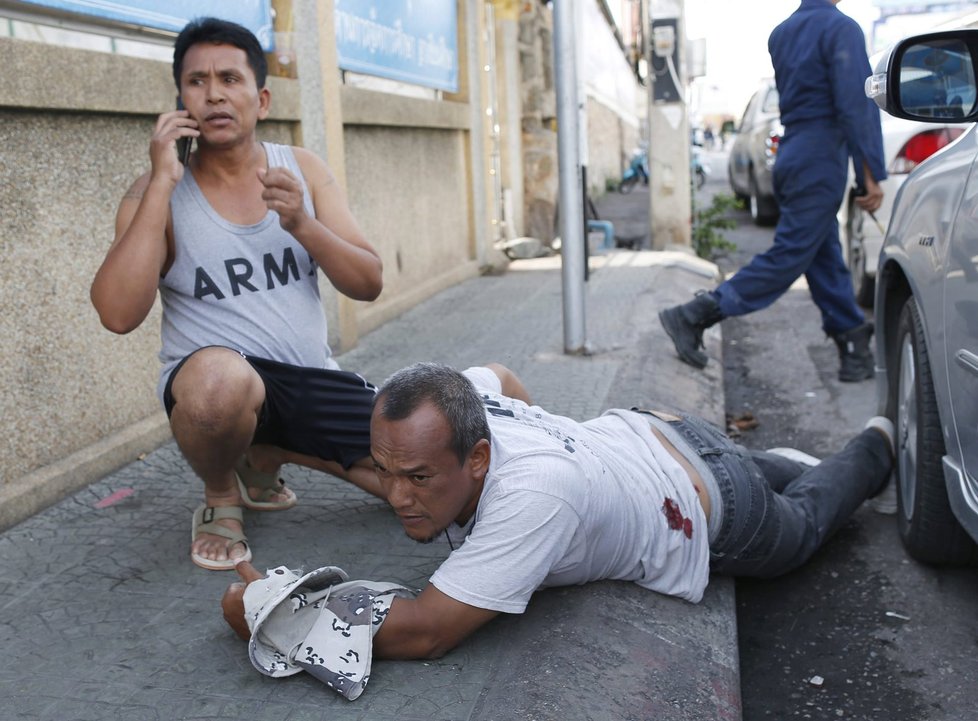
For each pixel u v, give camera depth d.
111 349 3.66
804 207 4.82
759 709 2.58
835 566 3.27
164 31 4.03
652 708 2.20
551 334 5.76
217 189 2.73
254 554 2.88
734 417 4.98
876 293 3.56
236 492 2.92
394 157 6.61
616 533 2.40
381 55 6.30
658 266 8.30
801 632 2.92
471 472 2.12
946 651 2.76
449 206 7.81
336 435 2.89
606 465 2.43
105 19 3.60
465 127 7.94
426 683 2.19
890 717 2.51
